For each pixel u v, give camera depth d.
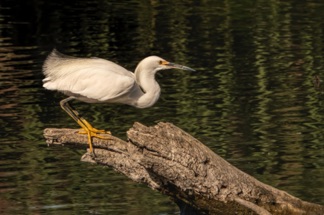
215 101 16.88
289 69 19.42
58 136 10.68
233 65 19.83
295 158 13.61
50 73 10.82
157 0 28.62
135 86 10.88
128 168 10.69
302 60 20.25
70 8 27.30
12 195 12.21
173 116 15.86
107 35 23.22
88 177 12.98
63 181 12.80
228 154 13.75
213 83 18.28
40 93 17.42
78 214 11.56
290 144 14.25
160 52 21.12
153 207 11.93
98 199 12.13
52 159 13.66
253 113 16.02
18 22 25.06
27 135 14.76
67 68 10.76
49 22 25.06
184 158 10.41
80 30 23.89
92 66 10.75
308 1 27.89
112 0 28.78
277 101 16.80
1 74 18.94
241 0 28.19
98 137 10.59
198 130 14.98
